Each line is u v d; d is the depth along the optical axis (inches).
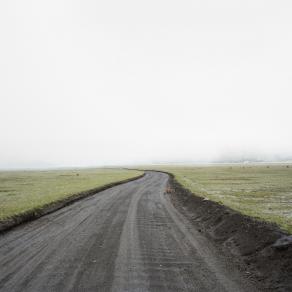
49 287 231.6
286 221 460.4
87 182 1711.4
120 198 930.1
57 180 2042.3
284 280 243.6
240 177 2187.5
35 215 605.9
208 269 278.8
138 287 233.0
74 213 639.8
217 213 552.7
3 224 488.1
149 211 660.7
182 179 1851.6
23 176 2972.4
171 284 240.5
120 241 384.5
